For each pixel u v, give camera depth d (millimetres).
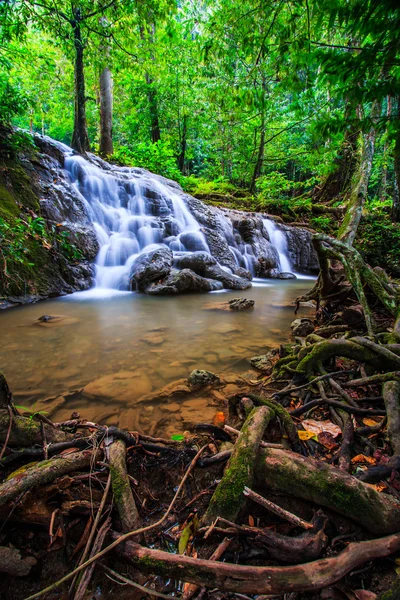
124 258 7230
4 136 6496
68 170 8031
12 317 4320
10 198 5742
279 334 3740
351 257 3277
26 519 1090
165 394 2271
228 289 6957
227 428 1685
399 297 3066
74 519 1122
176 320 4344
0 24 6375
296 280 9062
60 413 2039
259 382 2428
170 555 960
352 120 1974
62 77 11914
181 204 9469
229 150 15391
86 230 6805
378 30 1607
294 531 1101
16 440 1423
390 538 986
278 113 11836
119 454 1363
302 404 1968
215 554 997
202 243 8164
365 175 5617
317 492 1130
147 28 7621
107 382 2475
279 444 1426
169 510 1113
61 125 18219
